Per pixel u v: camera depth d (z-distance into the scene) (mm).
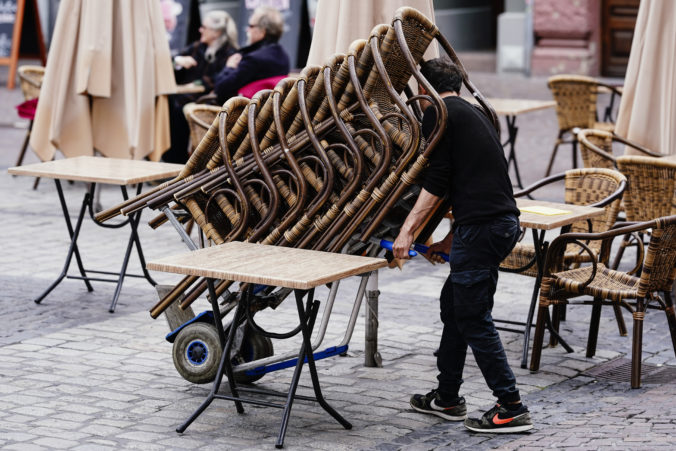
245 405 5977
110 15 10148
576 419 5746
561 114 12719
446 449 5324
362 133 5668
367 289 6656
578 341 7301
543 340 7301
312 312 5570
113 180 7543
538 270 6773
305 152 5926
